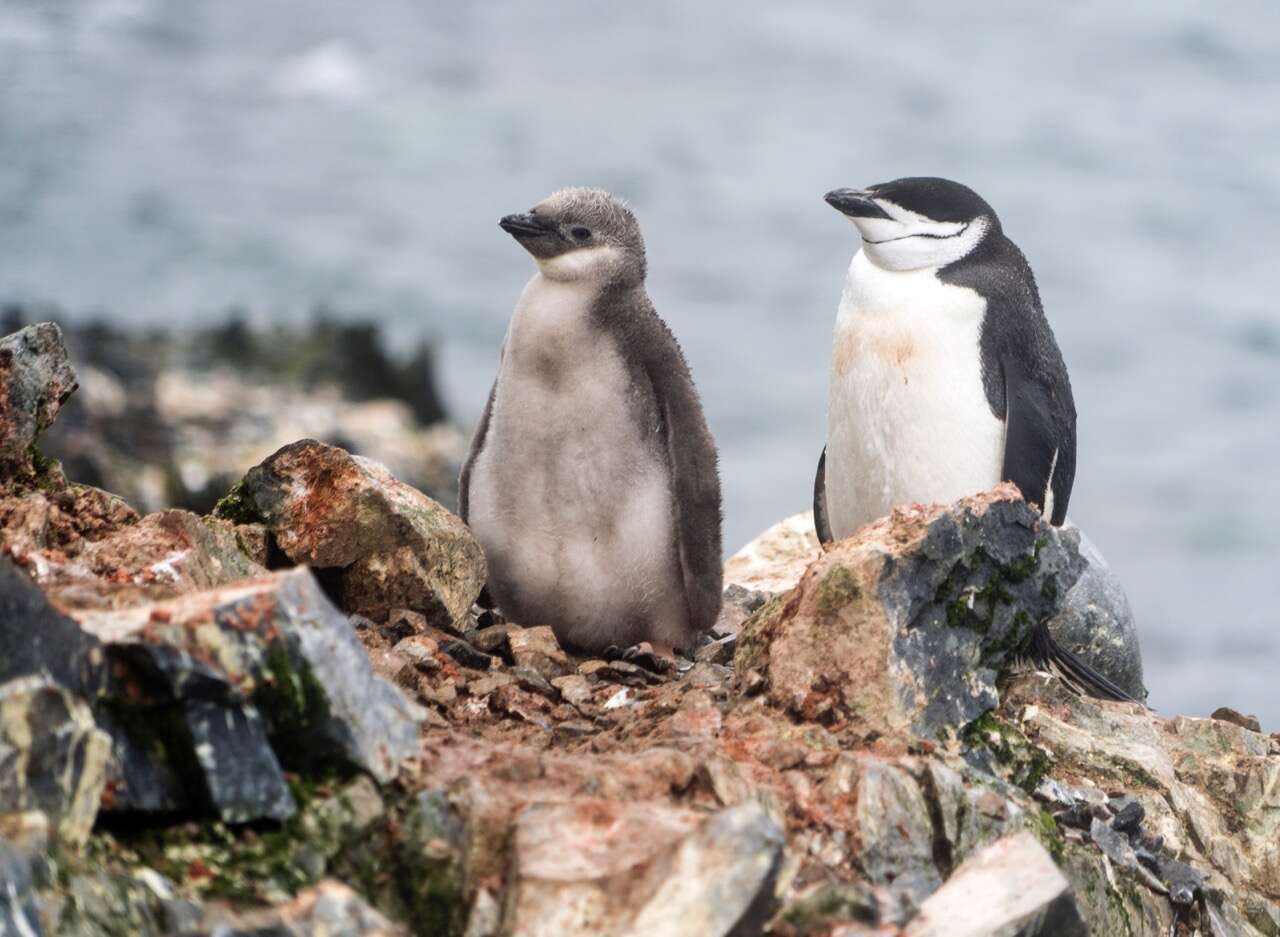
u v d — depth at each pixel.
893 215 12.77
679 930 7.03
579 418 11.30
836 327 13.12
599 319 11.42
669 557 11.62
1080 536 13.62
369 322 31.47
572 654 11.98
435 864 7.74
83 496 10.55
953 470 12.65
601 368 11.34
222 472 25.06
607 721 10.10
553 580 11.56
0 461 10.46
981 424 12.62
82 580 8.80
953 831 8.91
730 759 8.72
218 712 7.43
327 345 31.02
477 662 10.67
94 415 25.36
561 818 7.80
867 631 9.62
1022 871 8.06
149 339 30.17
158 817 7.34
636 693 10.63
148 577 9.38
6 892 6.21
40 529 9.45
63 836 6.74
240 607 7.65
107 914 6.57
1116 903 9.44
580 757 8.77
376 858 7.73
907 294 12.70
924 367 12.57
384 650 10.40
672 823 7.81
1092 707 11.16
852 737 9.36
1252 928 10.28
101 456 24.06
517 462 11.40
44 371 10.73
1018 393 12.73
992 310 12.75
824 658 9.67
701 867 7.20
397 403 30.42
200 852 7.25
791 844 8.43
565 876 7.36
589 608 11.66
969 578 10.02
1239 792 11.05
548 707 10.27
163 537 9.79
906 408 12.62
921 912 7.89
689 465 11.56
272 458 11.38
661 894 7.17
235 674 7.54
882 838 8.60
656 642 11.91
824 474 14.23
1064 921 7.98
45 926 6.29
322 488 11.23
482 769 8.38
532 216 11.41
